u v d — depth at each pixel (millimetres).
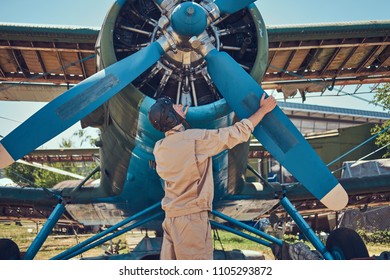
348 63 8812
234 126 2514
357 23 7797
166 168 2426
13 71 8562
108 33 5102
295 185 7281
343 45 8086
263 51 5152
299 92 9320
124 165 6055
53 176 31125
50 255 12031
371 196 8344
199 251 2320
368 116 33781
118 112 5227
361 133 21859
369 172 13133
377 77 9305
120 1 5184
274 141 4215
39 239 6133
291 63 8648
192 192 2359
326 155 22203
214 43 5023
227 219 5895
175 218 2357
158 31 5066
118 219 7680
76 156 14867
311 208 8906
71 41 7504
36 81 8781
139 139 5348
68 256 5684
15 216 8539
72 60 8188
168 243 2424
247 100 4609
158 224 7066
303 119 34875
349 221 17547
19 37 7375
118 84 4684
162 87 5004
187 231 2322
